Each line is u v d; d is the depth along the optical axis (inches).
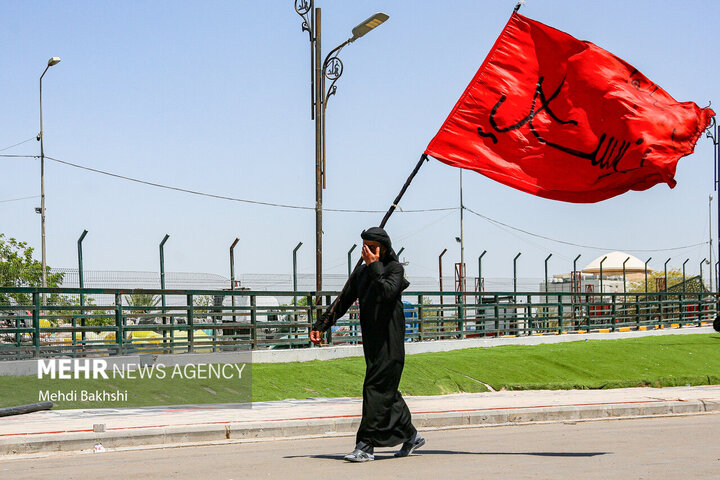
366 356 291.4
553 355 845.2
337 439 386.9
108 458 313.9
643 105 362.0
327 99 871.1
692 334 1174.3
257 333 824.3
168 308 711.1
